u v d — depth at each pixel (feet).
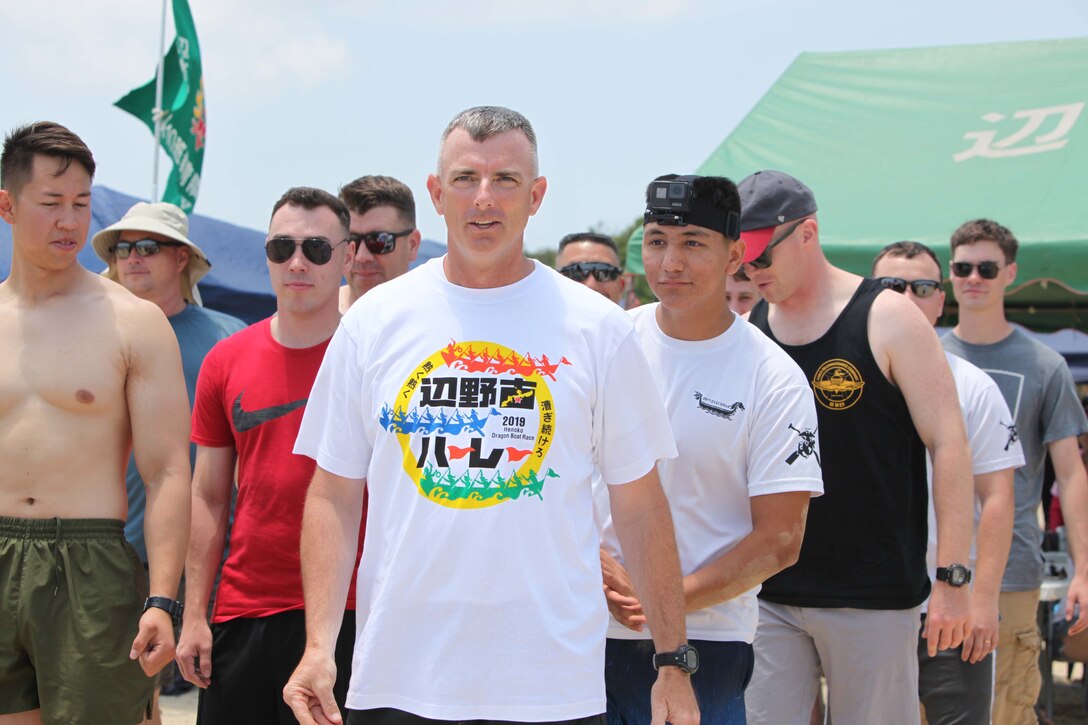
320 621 8.75
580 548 8.52
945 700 14.02
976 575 13.73
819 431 11.97
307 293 12.42
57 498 10.97
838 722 12.12
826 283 12.27
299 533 12.06
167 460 11.34
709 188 10.37
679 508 10.73
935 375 11.69
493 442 8.37
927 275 16.05
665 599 8.82
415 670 8.25
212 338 17.16
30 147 10.77
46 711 10.94
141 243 16.85
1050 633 20.68
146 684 11.37
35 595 10.77
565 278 9.09
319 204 12.66
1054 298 28.30
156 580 11.00
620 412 8.81
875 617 11.76
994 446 14.08
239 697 12.22
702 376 10.76
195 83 35.35
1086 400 31.71
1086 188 25.29
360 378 8.93
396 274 16.10
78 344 11.10
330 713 8.44
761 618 12.18
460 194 8.57
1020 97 29.99
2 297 11.32
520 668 8.16
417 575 8.30
